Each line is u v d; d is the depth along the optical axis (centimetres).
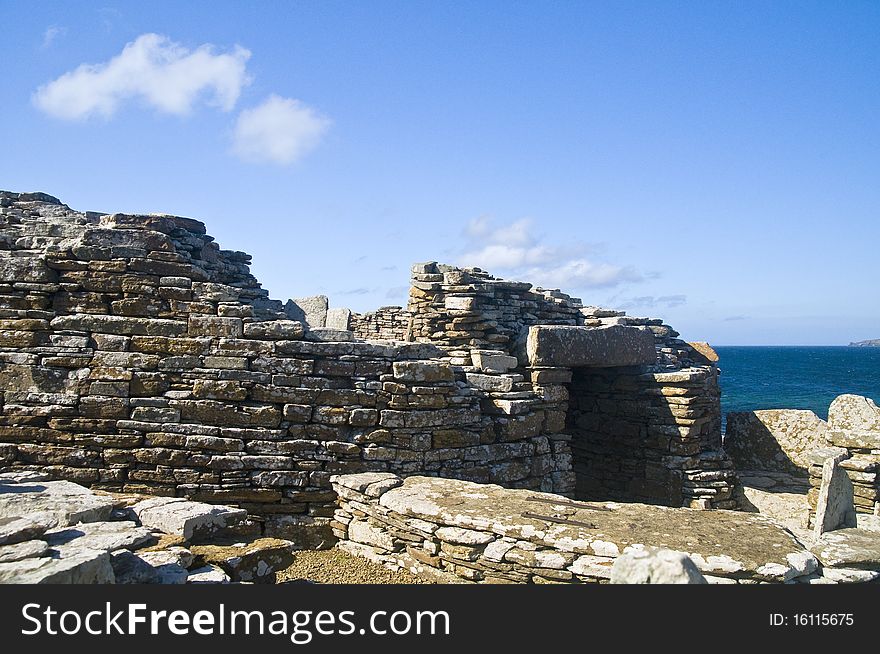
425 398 1139
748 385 7531
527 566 767
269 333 1105
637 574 555
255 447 1070
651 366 1664
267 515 1064
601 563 728
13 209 1571
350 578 861
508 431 1238
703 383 1573
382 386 1124
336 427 1099
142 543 667
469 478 1173
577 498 1689
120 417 1062
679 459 1507
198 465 1056
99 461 1055
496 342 1528
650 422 1566
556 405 1370
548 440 1334
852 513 987
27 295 1084
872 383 7844
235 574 693
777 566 706
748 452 1788
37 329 1075
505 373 1320
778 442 1750
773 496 1558
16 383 1064
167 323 1085
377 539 941
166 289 1100
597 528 788
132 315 1092
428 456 1133
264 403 1086
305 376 1099
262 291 1608
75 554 568
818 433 1702
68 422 1057
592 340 1448
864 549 789
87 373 1066
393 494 944
